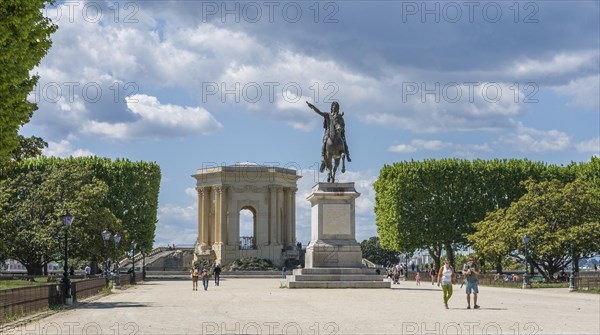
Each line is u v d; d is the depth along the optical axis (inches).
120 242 4456.2
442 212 5290.4
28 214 4350.4
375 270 3184.1
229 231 7145.7
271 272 6146.7
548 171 5324.8
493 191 5295.3
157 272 6166.3
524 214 4350.4
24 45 1494.8
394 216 5339.6
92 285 2802.7
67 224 2293.3
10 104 1496.1
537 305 2217.0
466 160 5423.2
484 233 4687.5
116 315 1784.0
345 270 3159.5
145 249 5561.0
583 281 3457.2
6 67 1455.5
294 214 7514.8
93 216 4301.2
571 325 1545.3
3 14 1454.2
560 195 4296.3
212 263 6756.9
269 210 7224.4
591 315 1824.6
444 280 2014.0
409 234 5310.0
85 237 4261.8
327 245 3181.6
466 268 2027.6
